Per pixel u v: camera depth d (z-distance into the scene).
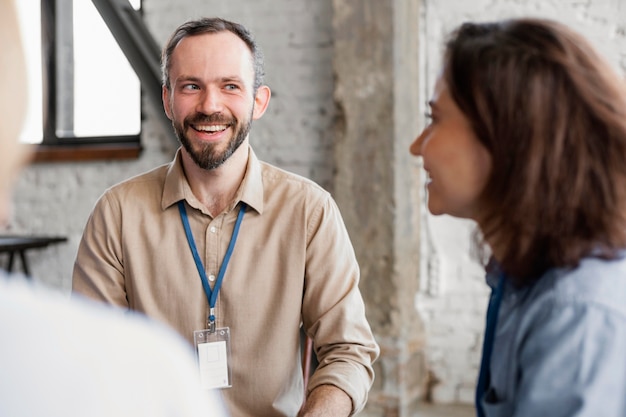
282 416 1.56
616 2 3.29
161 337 0.44
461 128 0.83
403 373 3.31
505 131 0.77
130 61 3.68
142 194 1.63
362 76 3.27
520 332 0.77
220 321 1.57
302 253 1.59
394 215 3.26
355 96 3.29
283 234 1.60
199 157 1.54
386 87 3.24
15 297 0.41
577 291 0.74
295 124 3.68
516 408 0.74
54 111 4.20
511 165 0.77
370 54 3.25
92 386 0.40
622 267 0.76
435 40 3.49
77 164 4.09
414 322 3.48
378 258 3.30
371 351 1.60
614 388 0.70
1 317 0.39
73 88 4.20
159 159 3.96
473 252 0.94
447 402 3.59
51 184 4.14
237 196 1.58
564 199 0.75
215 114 1.53
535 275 0.79
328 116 3.62
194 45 1.55
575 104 0.75
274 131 3.71
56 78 4.19
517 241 0.78
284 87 3.68
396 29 3.21
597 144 0.75
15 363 0.39
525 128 0.76
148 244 1.59
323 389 1.47
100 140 4.13
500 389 0.82
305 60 3.64
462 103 0.81
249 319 1.57
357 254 3.33
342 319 1.58
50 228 4.16
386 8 3.21
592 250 0.76
